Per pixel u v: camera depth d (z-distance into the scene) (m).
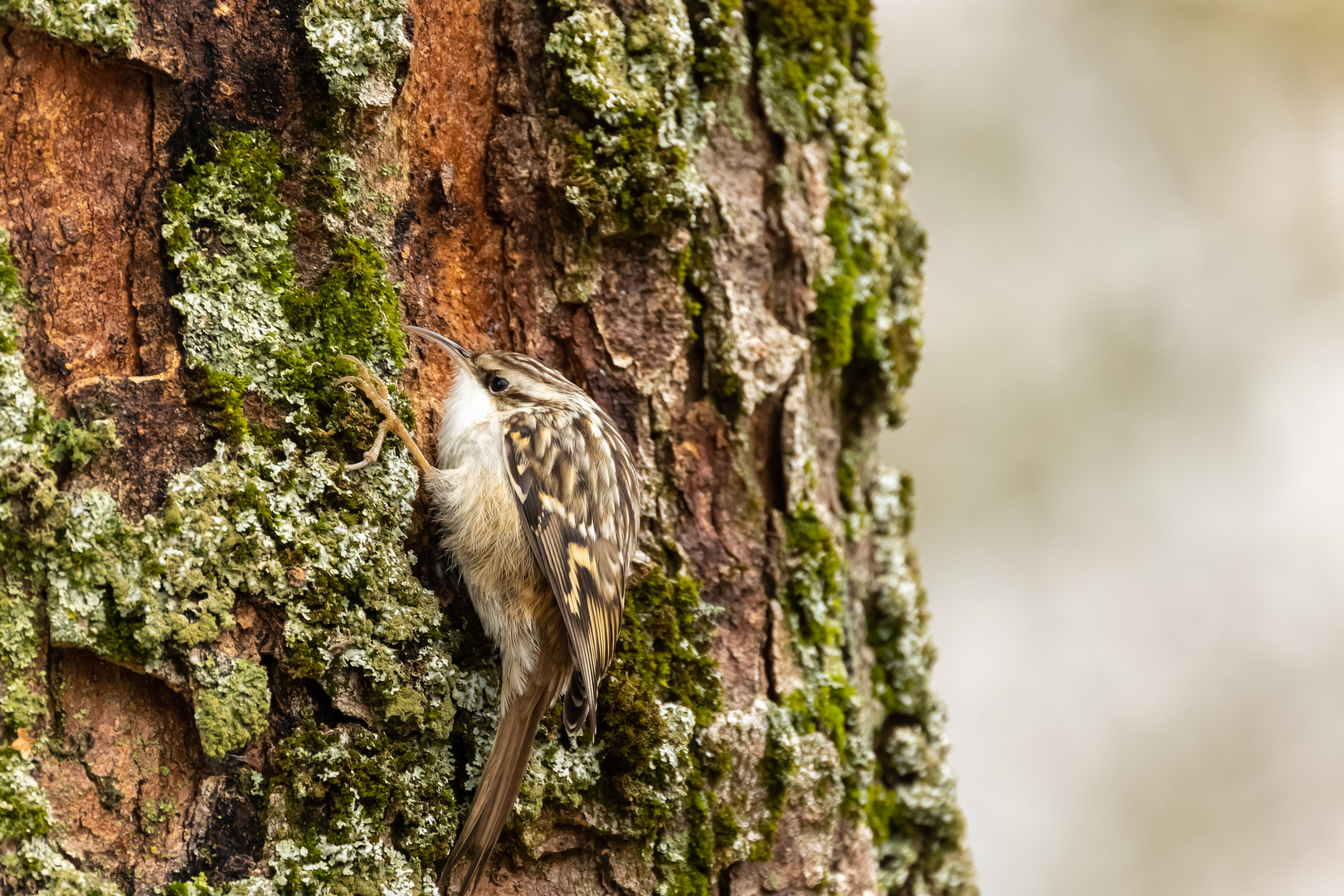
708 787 4.58
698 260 4.59
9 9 4.51
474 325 4.57
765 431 4.61
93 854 4.51
